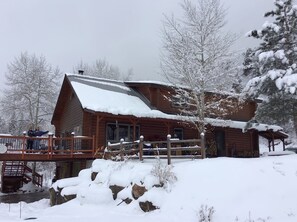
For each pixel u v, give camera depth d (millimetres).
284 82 17875
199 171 11922
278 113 20547
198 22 21922
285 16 20828
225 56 21703
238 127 26562
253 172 11328
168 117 22953
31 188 29016
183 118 22000
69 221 10141
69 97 27547
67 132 25688
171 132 25453
